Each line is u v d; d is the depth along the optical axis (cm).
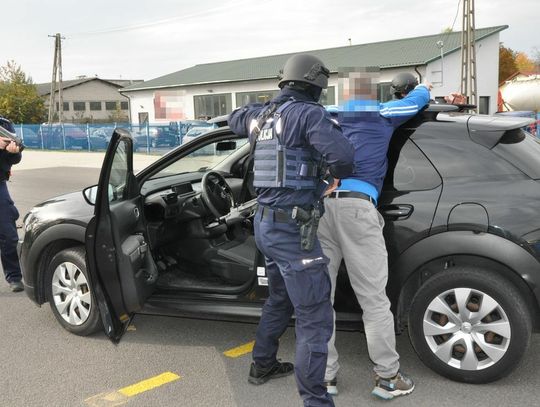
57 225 396
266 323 324
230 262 401
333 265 315
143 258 372
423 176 326
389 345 307
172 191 443
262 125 279
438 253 315
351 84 302
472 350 316
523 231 301
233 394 322
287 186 267
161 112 1658
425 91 322
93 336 408
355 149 301
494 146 320
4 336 409
